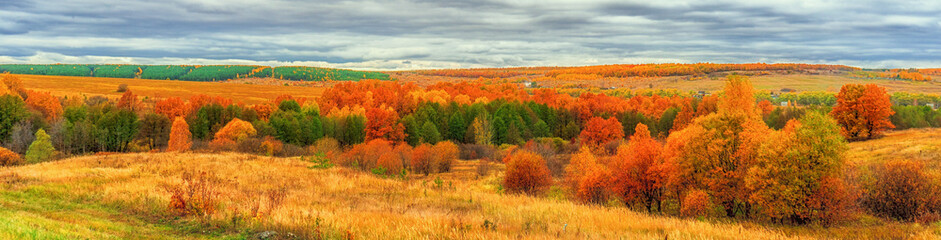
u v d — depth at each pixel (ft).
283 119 310.86
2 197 61.05
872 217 95.55
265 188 89.04
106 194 64.28
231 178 102.17
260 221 47.32
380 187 102.94
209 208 52.26
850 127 231.71
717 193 107.55
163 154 158.30
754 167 96.02
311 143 309.22
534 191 141.69
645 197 124.47
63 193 66.08
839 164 90.27
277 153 242.99
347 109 408.05
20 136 249.55
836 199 90.63
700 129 113.39
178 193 55.52
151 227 46.73
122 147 302.25
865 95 223.71
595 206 87.35
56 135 263.70
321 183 102.83
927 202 91.45
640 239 47.91
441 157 200.34
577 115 428.56
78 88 610.65
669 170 115.44
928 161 144.56
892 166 98.02
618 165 128.88
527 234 46.88
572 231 50.83
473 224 49.93
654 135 372.79
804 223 94.02
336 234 43.06
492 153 270.67
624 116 384.88
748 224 86.63
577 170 145.48
